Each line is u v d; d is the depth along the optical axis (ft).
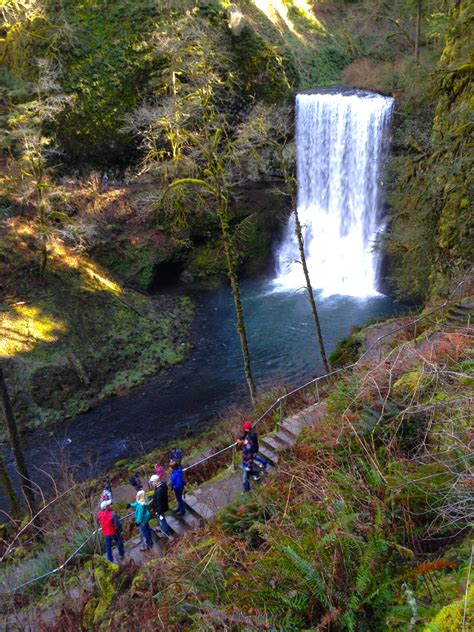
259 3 122.01
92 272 94.02
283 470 24.18
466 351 24.93
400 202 54.08
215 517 26.81
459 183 45.47
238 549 19.40
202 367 80.38
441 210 52.70
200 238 108.47
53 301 85.15
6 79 89.25
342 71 130.31
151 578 20.98
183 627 16.28
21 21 69.31
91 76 97.14
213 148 54.65
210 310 99.60
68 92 95.86
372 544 13.46
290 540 15.15
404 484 16.08
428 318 44.39
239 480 37.24
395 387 25.35
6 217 89.10
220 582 16.70
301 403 48.62
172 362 82.02
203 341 88.07
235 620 12.81
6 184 85.92
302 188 112.37
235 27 100.01
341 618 12.10
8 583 31.63
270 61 105.91
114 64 98.02
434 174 42.83
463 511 14.39
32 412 69.72
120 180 106.83
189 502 35.68
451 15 57.00
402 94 91.66
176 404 71.36
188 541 25.26
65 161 101.19
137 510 31.60
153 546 31.94
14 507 46.83
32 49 91.30
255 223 111.34
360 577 12.57
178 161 59.36
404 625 11.48
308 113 106.83
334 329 86.38
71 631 22.12
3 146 83.56
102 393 75.15
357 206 101.40
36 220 92.27
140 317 91.66
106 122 100.42
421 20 116.57
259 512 23.56
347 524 14.70
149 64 98.37
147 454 59.82
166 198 60.95
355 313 91.45
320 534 15.02
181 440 61.77
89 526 36.11
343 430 23.40
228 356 82.69
